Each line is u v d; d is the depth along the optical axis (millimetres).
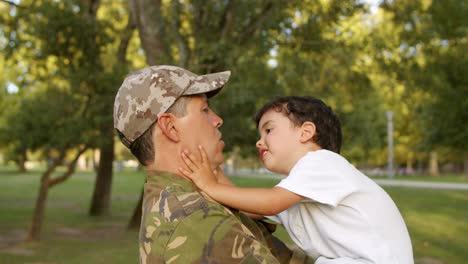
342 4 8953
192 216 1440
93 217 13852
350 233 1703
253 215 1932
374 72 11406
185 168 1652
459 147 18641
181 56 8609
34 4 9367
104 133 9562
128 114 1637
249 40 8781
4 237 10367
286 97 1986
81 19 8945
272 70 8594
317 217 1771
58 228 11641
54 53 9148
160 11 8359
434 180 31297
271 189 1693
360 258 1674
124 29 11867
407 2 9891
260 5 8508
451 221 11523
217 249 1409
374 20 10914
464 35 10180
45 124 9906
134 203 17859
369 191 1738
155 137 1638
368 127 25391
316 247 1787
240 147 10688
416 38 10008
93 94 9180
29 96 11812
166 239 1427
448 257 7805
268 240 1901
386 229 1711
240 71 7695
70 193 22328
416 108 16453
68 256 8195
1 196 20266
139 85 1640
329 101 11883
